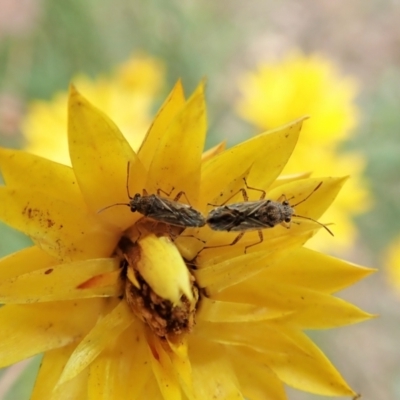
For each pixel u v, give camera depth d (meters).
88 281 0.05
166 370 0.05
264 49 0.13
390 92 0.14
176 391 0.05
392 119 0.12
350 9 0.14
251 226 0.05
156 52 0.12
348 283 0.05
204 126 0.05
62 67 0.11
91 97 0.08
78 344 0.05
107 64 0.11
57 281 0.05
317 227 0.05
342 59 0.14
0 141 0.09
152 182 0.05
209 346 0.05
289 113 0.09
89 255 0.05
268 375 0.05
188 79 0.12
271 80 0.09
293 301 0.05
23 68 0.10
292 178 0.05
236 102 0.11
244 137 0.10
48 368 0.05
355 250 0.13
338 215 0.09
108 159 0.05
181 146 0.05
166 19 0.12
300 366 0.05
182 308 0.05
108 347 0.05
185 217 0.05
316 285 0.05
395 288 0.12
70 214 0.05
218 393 0.05
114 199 0.05
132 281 0.05
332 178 0.05
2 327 0.05
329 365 0.05
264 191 0.05
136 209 0.05
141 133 0.08
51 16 0.11
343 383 0.05
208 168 0.05
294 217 0.05
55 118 0.08
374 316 0.05
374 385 0.13
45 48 0.11
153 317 0.05
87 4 0.11
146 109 0.08
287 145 0.05
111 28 0.11
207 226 0.05
